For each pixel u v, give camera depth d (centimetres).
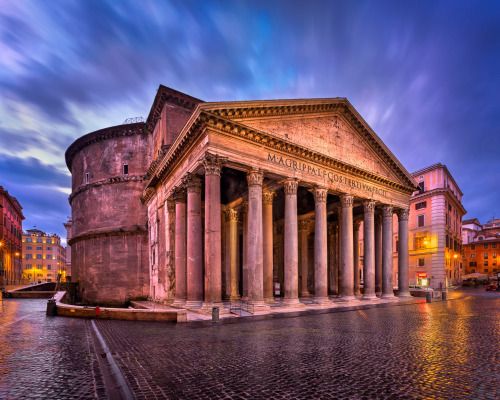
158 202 3186
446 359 977
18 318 1986
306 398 687
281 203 3691
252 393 714
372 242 2947
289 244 2286
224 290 3075
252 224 2109
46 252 12888
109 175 4022
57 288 4744
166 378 809
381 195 3100
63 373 866
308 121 2486
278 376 823
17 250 8619
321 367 895
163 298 2920
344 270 2689
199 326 1571
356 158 2839
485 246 9425
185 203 2577
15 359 1011
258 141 2161
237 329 1488
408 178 3350
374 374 837
